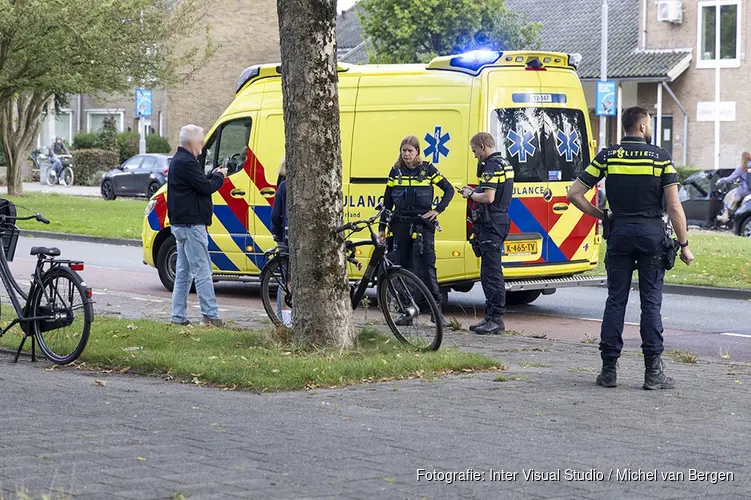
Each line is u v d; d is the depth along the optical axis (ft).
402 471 19.22
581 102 46.57
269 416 24.11
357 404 25.57
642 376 29.86
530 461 20.17
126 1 107.04
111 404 25.29
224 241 50.52
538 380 28.89
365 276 33.99
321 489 17.92
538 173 45.09
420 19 130.31
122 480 18.34
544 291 50.21
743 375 30.25
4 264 32.60
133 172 131.13
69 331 31.07
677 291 54.85
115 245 80.12
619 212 28.07
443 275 44.93
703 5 136.67
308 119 31.27
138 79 112.68
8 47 102.83
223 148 50.93
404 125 45.80
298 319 32.09
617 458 20.56
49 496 17.13
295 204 31.71
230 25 180.55
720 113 136.46
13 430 22.36
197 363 29.43
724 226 86.22
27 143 126.93
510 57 44.78
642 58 139.64
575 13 152.87
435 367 29.86
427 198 39.52
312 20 30.89
